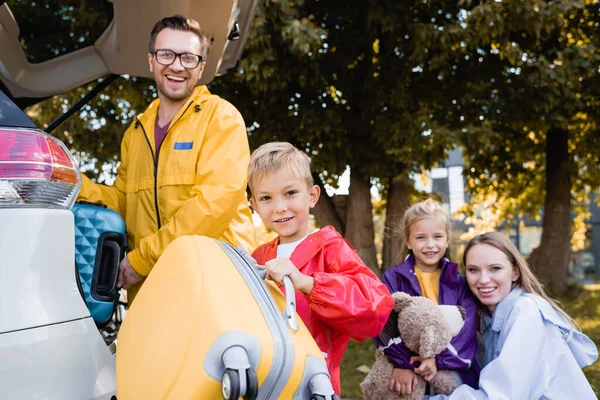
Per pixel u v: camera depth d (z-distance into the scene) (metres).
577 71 7.77
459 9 7.68
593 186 12.19
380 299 1.62
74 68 3.03
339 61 7.80
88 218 1.83
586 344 2.31
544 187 12.50
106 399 1.40
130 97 7.54
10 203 1.33
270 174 1.79
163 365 1.27
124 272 1.94
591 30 9.30
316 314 1.71
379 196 9.99
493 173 10.56
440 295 2.44
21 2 4.38
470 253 2.37
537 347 2.13
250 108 7.72
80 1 4.56
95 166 8.34
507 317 2.25
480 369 2.39
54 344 1.31
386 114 7.70
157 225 2.20
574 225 15.70
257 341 1.22
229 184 2.03
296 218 1.81
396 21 7.32
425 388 2.25
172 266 1.42
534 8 6.91
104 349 1.45
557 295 10.22
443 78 8.15
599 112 9.41
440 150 8.00
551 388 2.14
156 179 2.20
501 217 13.92
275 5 6.62
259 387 1.23
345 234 8.42
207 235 1.97
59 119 2.80
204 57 2.29
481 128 7.37
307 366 1.30
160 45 2.21
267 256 1.87
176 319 1.31
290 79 7.20
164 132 2.27
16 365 1.24
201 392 1.19
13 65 2.77
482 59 8.20
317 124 7.48
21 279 1.29
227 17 2.59
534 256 11.47
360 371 5.12
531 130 9.12
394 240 6.68
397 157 7.37
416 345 2.15
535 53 8.58
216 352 1.20
